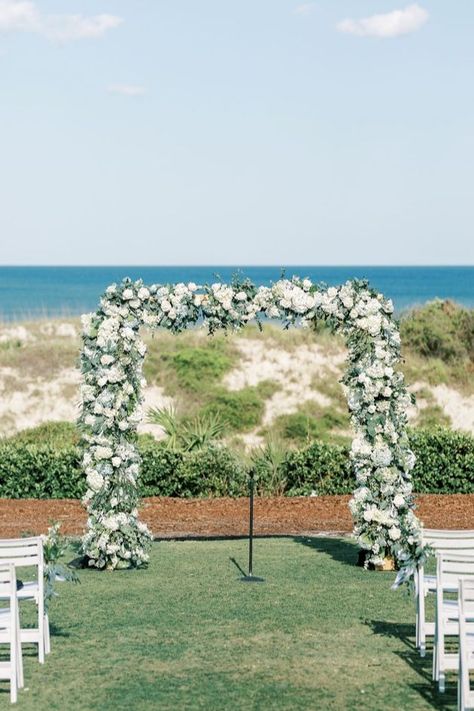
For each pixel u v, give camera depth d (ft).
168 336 106.42
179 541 46.42
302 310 40.50
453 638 28.73
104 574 38.19
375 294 40.86
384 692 23.44
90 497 39.75
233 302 40.91
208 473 57.62
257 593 34.42
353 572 38.55
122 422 39.63
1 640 23.17
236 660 26.11
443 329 107.04
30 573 38.55
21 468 55.88
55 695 23.12
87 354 40.22
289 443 86.22
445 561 24.18
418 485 58.34
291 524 50.83
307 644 27.78
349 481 58.08
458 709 22.07
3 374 99.71
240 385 96.73
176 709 22.02
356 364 40.88
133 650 27.04
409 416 91.71
